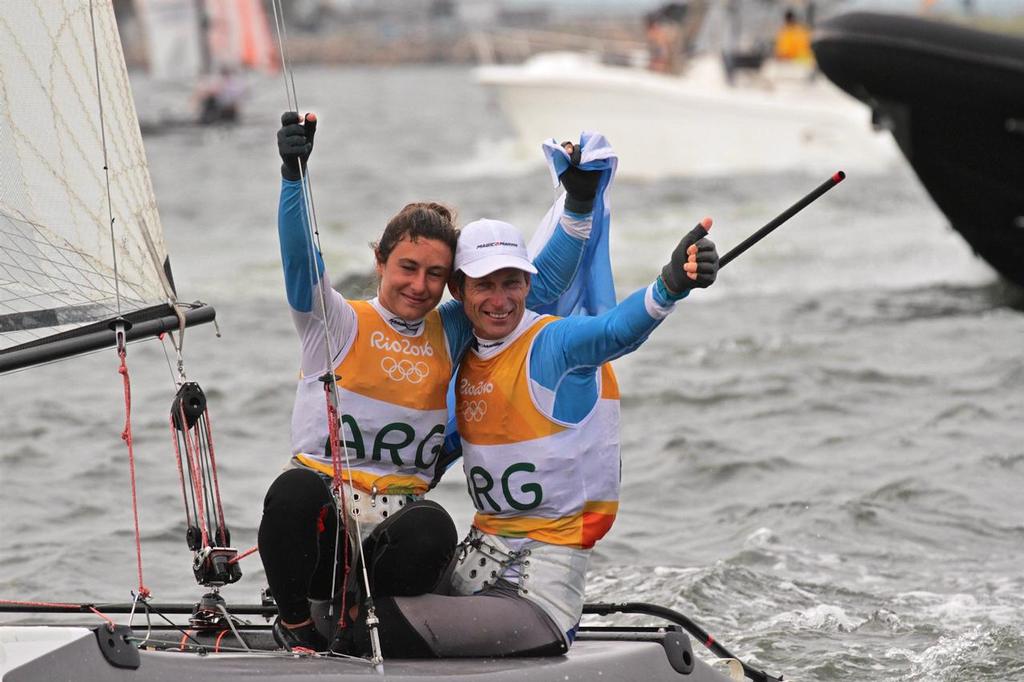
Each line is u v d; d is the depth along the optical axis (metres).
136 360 45.34
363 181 98.50
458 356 15.66
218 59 151.38
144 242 15.55
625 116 84.62
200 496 15.86
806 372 41.22
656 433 35.53
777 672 20.78
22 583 25.00
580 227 16.70
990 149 47.47
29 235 15.09
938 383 39.75
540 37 93.44
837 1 86.62
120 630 13.57
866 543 27.00
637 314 14.44
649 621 22.81
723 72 88.62
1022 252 50.53
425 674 14.18
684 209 75.12
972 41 45.28
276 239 70.88
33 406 39.00
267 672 13.78
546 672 14.73
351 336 15.12
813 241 65.69
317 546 14.75
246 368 43.62
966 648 21.66
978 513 28.69
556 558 15.36
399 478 15.36
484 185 92.56
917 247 63.47
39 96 15.02
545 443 15.19
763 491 30.53
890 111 48.16
